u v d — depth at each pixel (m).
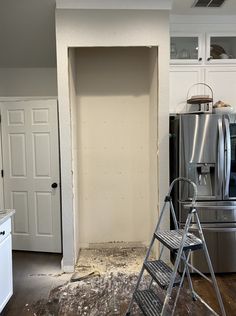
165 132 2.90
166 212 2.94
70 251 2.94
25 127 3.41
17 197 3.50
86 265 3.08
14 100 3.42
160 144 2.91
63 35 2.77
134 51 3.41
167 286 1.90
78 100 3.42
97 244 3.56
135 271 2.94
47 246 3.48
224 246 2.79
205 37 3.21
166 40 2.83
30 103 3.38
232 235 2.79
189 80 3.23
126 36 2.81
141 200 3.55
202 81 3.24
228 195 2.74
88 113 3.45
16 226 3.53
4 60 3.49
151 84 3.25
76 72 3.39
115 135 3.48
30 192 3.46
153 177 3.22
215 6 2.96
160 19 2.81
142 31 2.81
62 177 2.88
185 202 2.76
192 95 3.24
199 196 2.74
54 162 3.39
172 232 2.28
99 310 2.30
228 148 2.69
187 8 3.00
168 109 2.89
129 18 2.79
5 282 2.22
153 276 2.03
